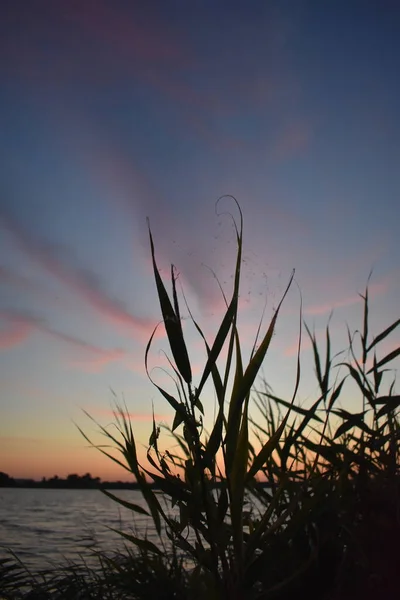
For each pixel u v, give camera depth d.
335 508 1.80
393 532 1.81
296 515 1.70
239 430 1.61
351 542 1.81
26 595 2.73
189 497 1.65
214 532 1.59
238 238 1.68
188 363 1.62
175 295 1.64
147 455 1.75
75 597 2.56
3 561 2.90
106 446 2.01
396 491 1.89
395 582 1.75
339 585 1.69
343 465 2.03
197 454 1.60
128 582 2.17
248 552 1.63
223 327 1.63
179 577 2.12
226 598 1.58
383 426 2.19
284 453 2.06
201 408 1.67
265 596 1.59
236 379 1.63
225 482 1.63
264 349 1.61
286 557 1.74
